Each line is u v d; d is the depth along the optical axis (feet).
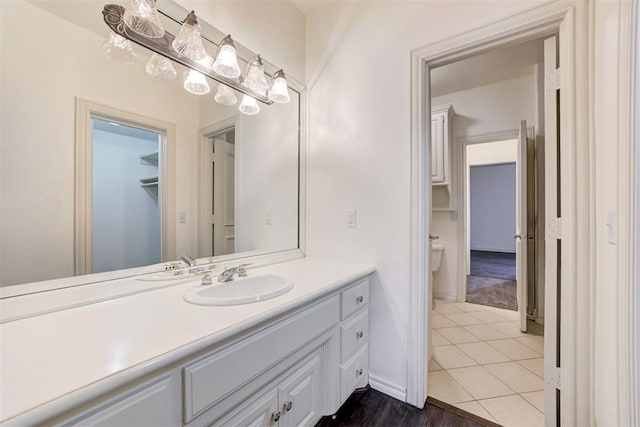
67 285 3.16
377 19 5.44
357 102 5.69
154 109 3.99
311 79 6.41
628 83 2.70
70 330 2.48
